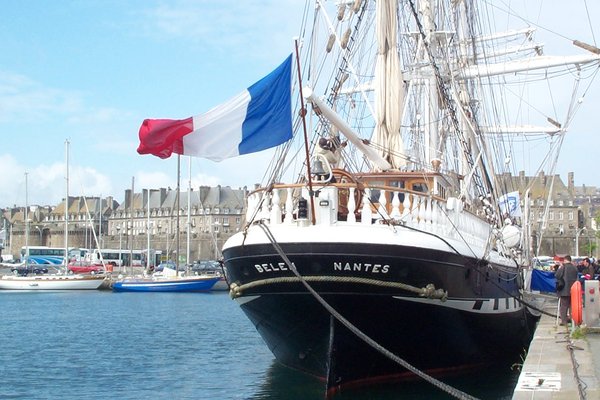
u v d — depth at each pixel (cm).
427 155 3078
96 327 4403
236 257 1911
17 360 2900
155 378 2436
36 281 9244
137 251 14675
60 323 4681
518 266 2811
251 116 1877
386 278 1783
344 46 2492
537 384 1341
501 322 2350
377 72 2261
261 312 1959
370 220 1816
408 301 1823
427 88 3275
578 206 15650
